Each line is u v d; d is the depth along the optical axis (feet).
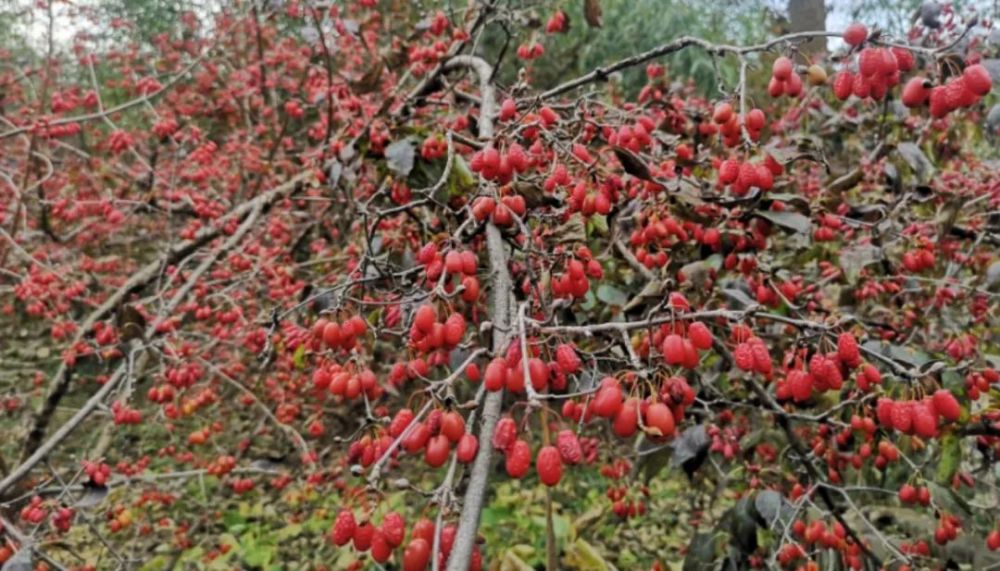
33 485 10.50
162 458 16.40
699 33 21.90
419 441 3.96
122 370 9.04
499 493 17.38
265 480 17.43
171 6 21.03
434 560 3.56
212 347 13.88
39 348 19.01
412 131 8.61
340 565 14.16
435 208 7.79
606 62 21.27
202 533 15.24
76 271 15.51
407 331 5.61
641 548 15.16
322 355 6.10
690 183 7.34
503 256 5.33
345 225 14.34
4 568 6.33
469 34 10.74
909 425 4.56
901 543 7.65
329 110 11.39
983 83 4.48
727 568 8.14
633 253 8.48
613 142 7.00
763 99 17.93
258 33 16.71
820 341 4.84
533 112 7.00
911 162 9.91
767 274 7.54
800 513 7.66
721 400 8.46
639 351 5.39
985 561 7.37
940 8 7.84
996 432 6.85
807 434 9.76
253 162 16.48
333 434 17.34
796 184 11.41
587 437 12.41
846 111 14.20
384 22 16.69
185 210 14.20
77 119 13.30
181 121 19.39
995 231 9.67
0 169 13.33
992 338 9.76
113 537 14.23
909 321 9.98
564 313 7.40
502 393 4.43
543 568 14.29
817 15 17.54
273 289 12.70
